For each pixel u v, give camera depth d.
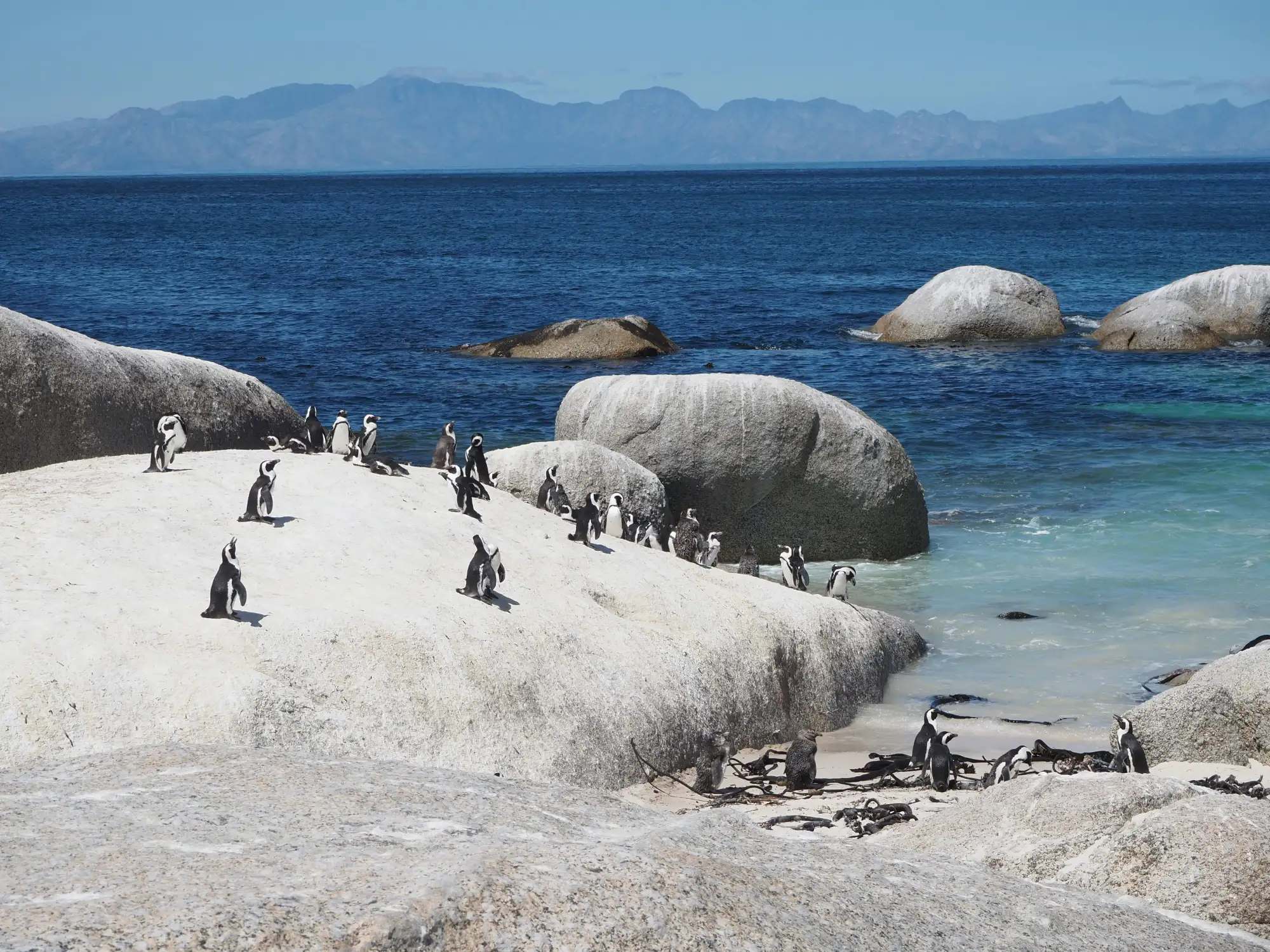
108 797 9.38
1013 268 104.12
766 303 82.75
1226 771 17.91
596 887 7.52
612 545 23.00
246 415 31.28
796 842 10.07
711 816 10.11
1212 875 11.07
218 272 103.88
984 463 38.78
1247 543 30.19
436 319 74.44
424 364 56.91
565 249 129.75
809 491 30.11
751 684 20.41
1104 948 8.99
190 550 18.30
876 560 30.30
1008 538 31.30
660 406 30.20
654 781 17.94
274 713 14.77
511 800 10.06
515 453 27.86
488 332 69.12
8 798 9.40
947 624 25.75
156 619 15.70
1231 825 11.41
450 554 20.11
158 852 7.97
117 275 100.56
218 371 31.12
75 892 7.21
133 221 189.62
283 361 57.78
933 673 23.30
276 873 7.54
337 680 15.73
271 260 116.38
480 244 138.12
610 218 190.62
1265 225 154.50
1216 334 61.16
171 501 20.11
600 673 18.30
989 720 21.00
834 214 197.25
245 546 18.86
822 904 8.30
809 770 18.02
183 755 10.76
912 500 30.48
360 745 15.16
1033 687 22.44
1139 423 44.34
